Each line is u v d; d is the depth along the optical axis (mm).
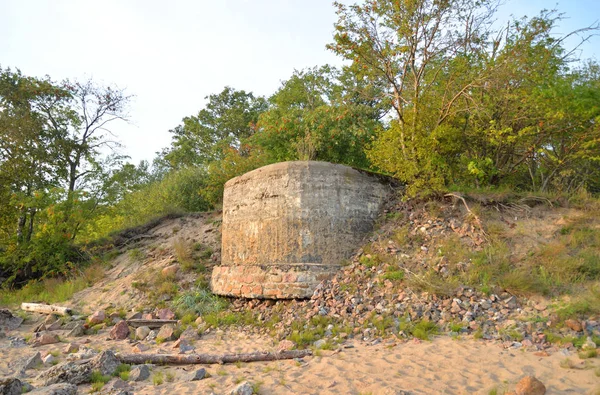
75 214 17078
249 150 20828
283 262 10578
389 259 10117
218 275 11891
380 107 18141
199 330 9797
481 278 8898
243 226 11562
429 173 11828
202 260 13883
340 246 10797
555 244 9367
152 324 10414
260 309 10461
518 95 12133
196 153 32219
